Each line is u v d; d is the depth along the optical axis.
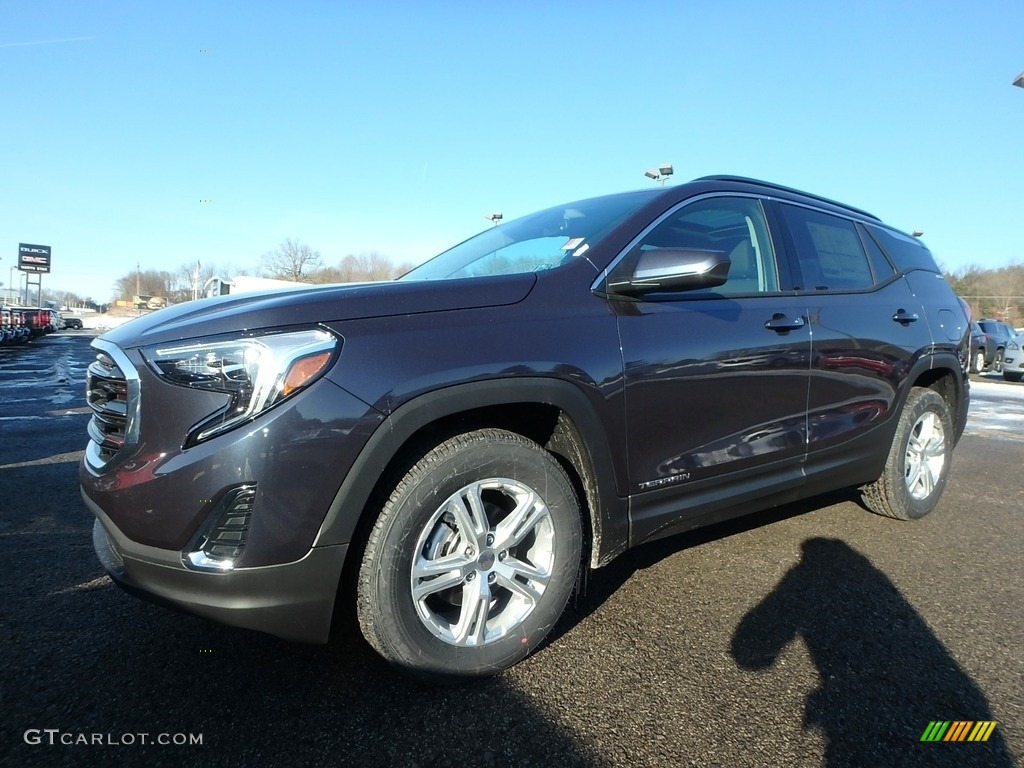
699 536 3.55
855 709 1.99
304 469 1.75
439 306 2.04
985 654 2.34
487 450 2.04
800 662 2.25
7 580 2.83
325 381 1.78
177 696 1.99
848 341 3.20
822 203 3.55
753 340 2.73
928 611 2.68
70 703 1.95
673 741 1.83
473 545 2.05
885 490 3.72
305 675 2.12
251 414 1.73
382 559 1.89
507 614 2.17
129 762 1.70
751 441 2.76
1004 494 4.74
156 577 1.78
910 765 1.75
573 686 2.09
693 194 2.84
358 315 1.90
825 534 3.62
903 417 3.66
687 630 2.46
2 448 5.72
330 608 1.84
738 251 2.92
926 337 3.76
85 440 6.14
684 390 2.49
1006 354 19.08
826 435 3.11
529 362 2.07
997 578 3.06
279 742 1.79
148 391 1.79
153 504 1.74
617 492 2.34
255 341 1.76
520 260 2.77
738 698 2.04
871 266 3.64
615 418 2.29
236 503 1.72
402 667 1.94
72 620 2.47
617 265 2.47
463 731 1.85
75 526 3.57
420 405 1.89
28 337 25.86
